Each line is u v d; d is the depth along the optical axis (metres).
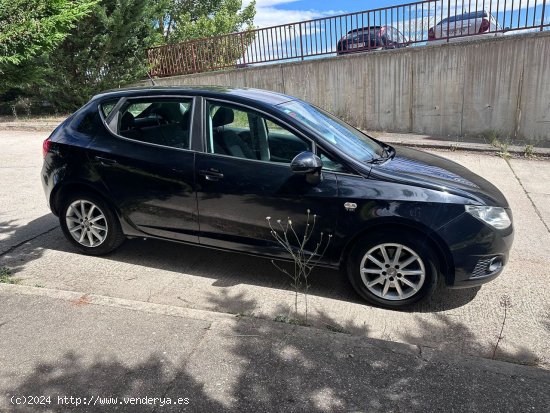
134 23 14.95
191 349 2.92
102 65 15.26
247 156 3.97
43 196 6.62
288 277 4.32
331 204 3.69
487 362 2.84
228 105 4.09
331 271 4.45
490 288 4.15
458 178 3.97
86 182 4.40
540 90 10.47
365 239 3.71
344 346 2.96
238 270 4.45
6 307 3.35
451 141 10.74
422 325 3.57
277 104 4.17
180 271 4.40
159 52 15.83
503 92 10.87
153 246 4.95
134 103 4.39
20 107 16.00
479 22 10.97
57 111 15.83
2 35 3.31
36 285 4.02
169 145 4.19
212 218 4.06
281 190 3.79
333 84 12.90
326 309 3.77
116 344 2.96
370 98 12.48
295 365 2.79
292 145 3.89
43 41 3.53
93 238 4.61
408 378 2.69
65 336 3.03
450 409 2.47
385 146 4.75
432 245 3.59
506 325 3.56
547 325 3.56
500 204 3.80
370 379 2.68
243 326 3.16
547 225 5.75
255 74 14.05
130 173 4.24
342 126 4.59
